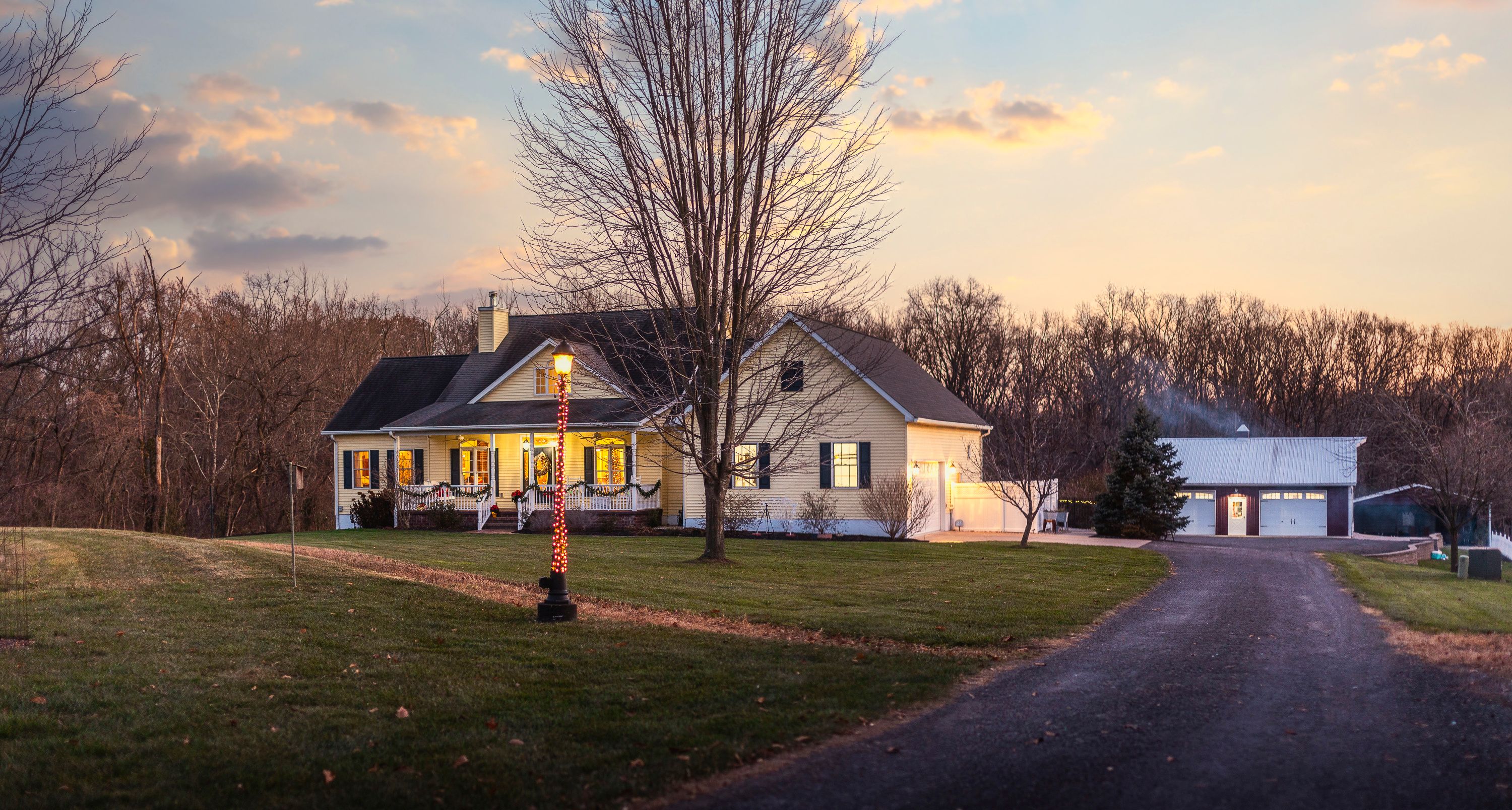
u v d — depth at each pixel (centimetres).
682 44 2012
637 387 2272
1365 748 815
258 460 4591
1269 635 1409
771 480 3306
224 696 938
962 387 6894
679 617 1471
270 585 1582
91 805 655
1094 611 1630
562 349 1425
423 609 1432
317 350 5269
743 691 996
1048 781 734
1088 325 7381
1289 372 7331
